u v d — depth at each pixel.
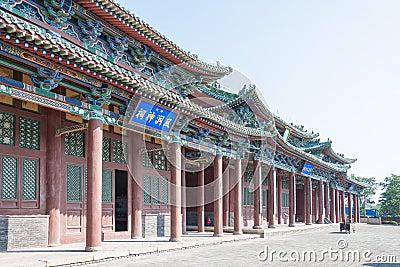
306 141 57.22
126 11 21.30
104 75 17.53
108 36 22.30
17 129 19.02
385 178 114.12
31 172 19.50
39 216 19.44
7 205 18.39
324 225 49.78
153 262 17.77
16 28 13.49
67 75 16.98
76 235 21.45
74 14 20.17
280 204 49.84
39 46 14.67
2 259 15.56
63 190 20.94
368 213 112.75
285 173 49.81
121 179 29.39
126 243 22.53
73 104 17.59
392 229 55.91
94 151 18.23
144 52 24.27
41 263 14.98
